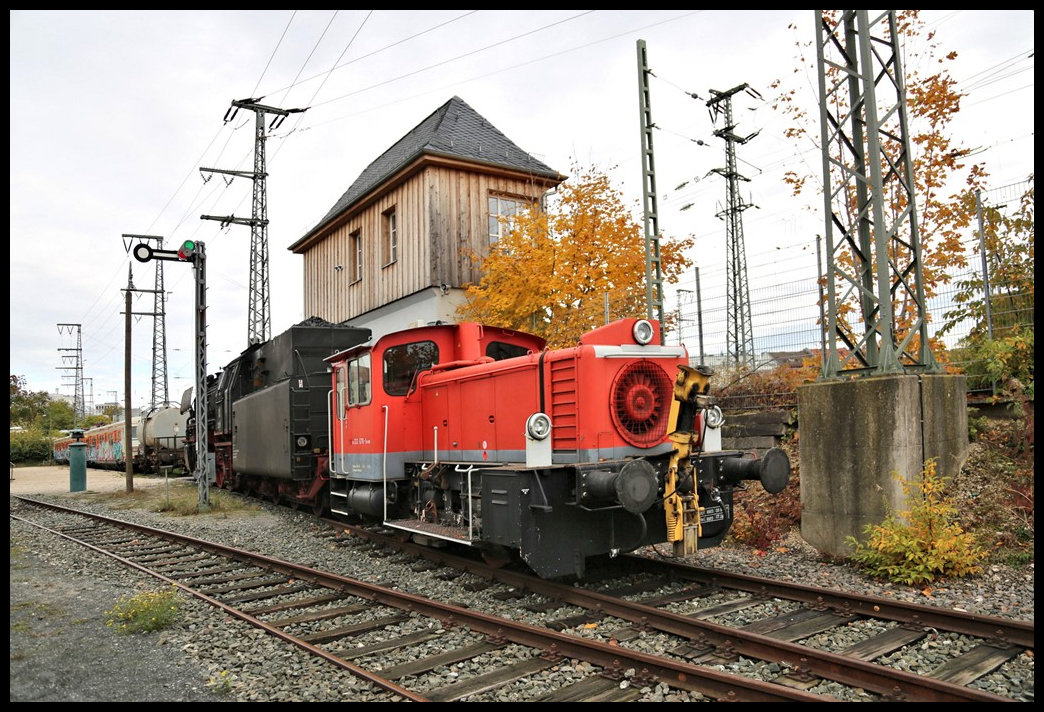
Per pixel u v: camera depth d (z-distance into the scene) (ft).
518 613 21.15
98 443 123.13
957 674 15.29
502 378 26.50
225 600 24.25
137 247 50.57
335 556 31.22
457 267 57.47
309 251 80.18
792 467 35.06
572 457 23.24
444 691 15.24
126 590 25.88
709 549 29.35
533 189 62.64
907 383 25.50
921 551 22.89
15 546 36.04
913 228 28.14
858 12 27.45
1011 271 35.76
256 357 56.80
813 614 19.93
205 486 50.06
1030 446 28.81
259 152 89.76
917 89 37.81
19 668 17.61
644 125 43.09
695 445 24.23
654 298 44.29
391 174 59.82
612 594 22.86
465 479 27.02
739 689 14.21
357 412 33.81
